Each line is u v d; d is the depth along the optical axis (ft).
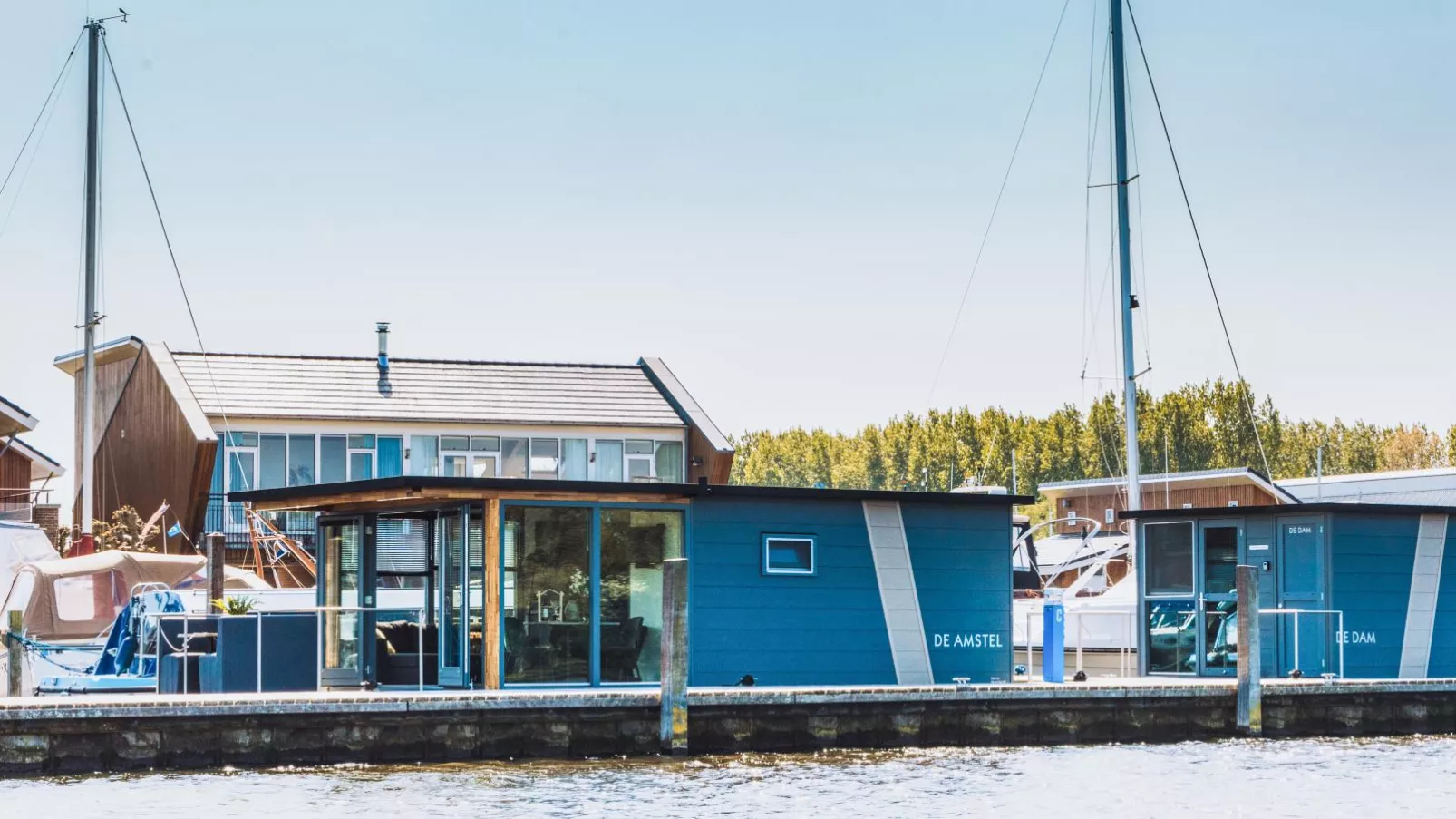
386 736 70.74
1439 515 92.89
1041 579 145.79
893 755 76.07
